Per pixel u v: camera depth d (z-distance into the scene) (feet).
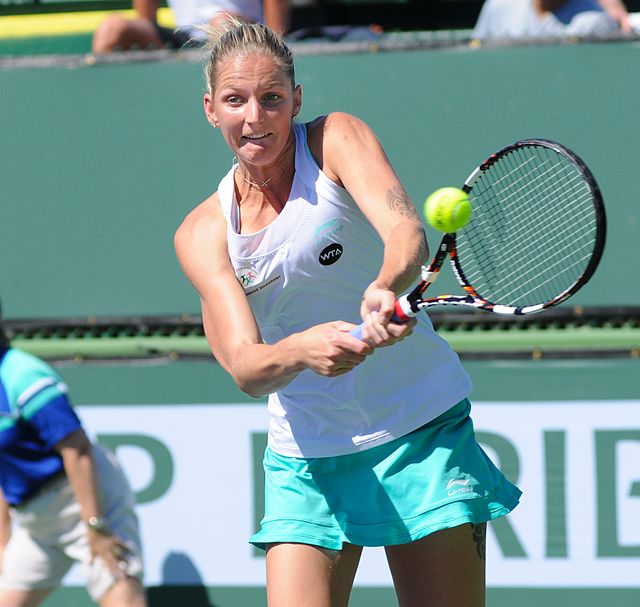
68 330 56.18
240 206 32.76
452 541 33.32
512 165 43.62
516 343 52.85
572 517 51.34
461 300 30.42
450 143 53.06
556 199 37.73
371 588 52.42
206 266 32.53
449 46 52.95
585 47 52.13
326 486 34.22
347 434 33.91
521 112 52.60
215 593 53.47
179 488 53.88
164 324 54.95
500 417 51.93
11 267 55.67
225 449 53.67
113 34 58.49
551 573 51.34
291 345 29.25
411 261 28.71
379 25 70.13
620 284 52.08
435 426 33.91
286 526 34.12
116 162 55.01
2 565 48.34
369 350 28.43
